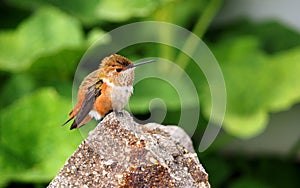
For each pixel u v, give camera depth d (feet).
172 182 10.43
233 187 25.04
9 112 19.10
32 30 23.29
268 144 26.99
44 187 19.89
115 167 10.48
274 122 26.68
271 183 26.37
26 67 22.06
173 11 22.49
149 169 10.42
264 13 26.68
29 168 18.62
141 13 21.80
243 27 26.45
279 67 23.99
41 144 18.69
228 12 26.71
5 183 20.11
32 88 22.98
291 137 26.76
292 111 26.45
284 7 26.55
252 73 23.99
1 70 22.84
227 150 27.07
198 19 25.22
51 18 23.29
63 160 18.24
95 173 10.50
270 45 26.25
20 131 18.95
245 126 22.59
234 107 23.27
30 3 25.02
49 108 18.95
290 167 26.61
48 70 22.27
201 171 10.90
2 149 18.88
